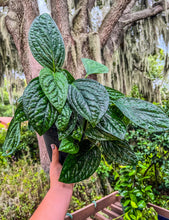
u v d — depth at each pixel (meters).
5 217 1.13
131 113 0.33
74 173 0.36
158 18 2.30
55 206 0.38
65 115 0.31
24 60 1.76
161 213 0.99
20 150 2.18
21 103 0.37
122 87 2.53
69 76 0.36
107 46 2.06
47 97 0.29
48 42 0.37
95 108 0.29
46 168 1.74
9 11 1.78
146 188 0.94
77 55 1.66
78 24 1.75
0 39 2.21
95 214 1.07
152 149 1.55
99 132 0.34
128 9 2.27
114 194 1.18
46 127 0.30
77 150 0.36
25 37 1.66
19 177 1.44
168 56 2.36
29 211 1.22
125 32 2.40
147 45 2.55
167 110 1.53
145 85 2.95
